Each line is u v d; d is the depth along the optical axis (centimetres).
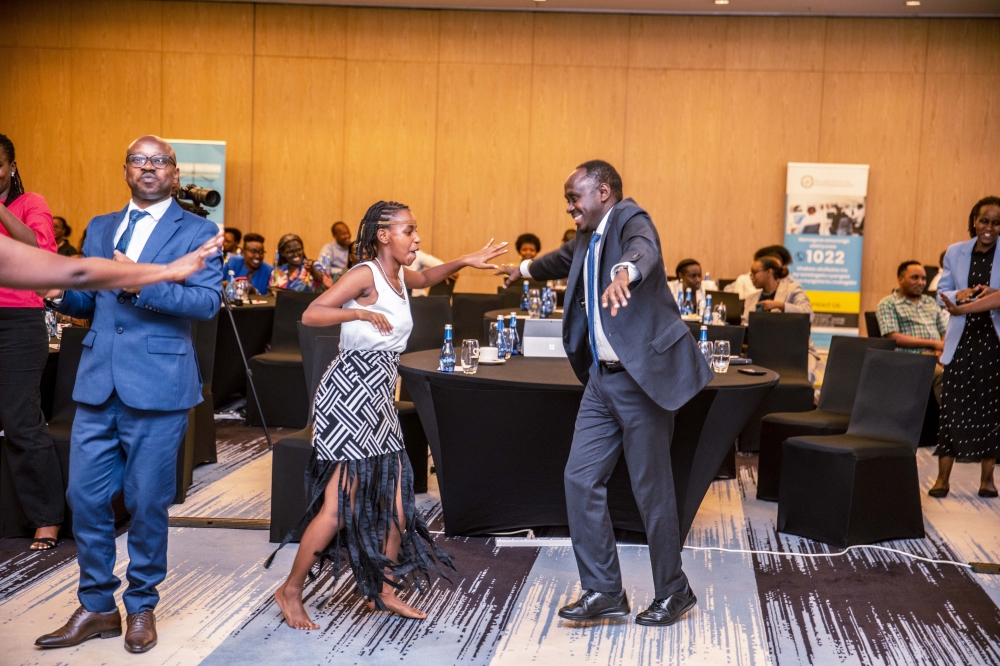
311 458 304
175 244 277
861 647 300
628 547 400
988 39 1102
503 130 1154
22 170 1174
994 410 492
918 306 689
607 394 299
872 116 1121
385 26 1152
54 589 337
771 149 1133
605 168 304
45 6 1155
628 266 269
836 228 1088
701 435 378
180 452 453
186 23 1155
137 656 280
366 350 299
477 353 399
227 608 321
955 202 1120
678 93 1137
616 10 1127
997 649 300
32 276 158
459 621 315
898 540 421
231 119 1165
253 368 655
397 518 303
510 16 1142
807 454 421
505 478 401
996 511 476
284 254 880
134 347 274
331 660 282
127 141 1168
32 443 379
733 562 386
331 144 1165
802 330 638
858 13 1102
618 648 295
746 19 1124
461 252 1168
